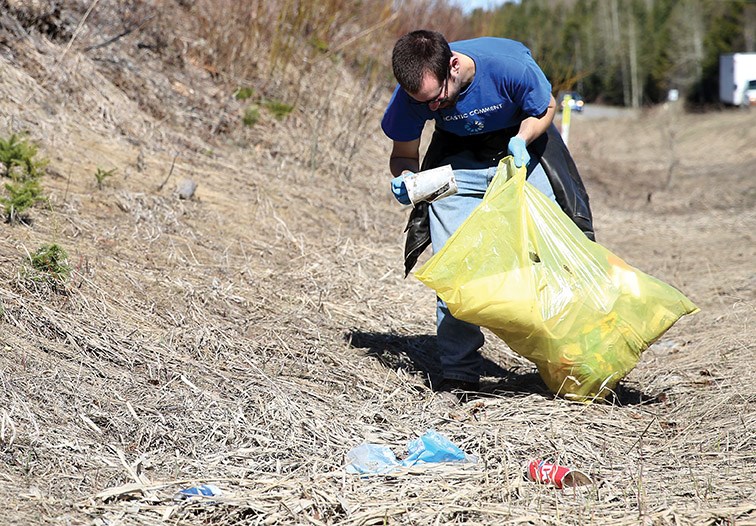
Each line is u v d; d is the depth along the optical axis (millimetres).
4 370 5863
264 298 8594
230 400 6324
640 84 84062
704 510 4957
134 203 9711
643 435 6359
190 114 13461
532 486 5379
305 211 11969
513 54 6441
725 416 6719
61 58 11883
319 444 5898
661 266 13156
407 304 9500
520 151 6496
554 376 6840
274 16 16656
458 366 7168
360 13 20641
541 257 6594
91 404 5859
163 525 4707
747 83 67688
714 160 32781
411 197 6629
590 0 91125
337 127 16484
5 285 6871
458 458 5719
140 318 7348
